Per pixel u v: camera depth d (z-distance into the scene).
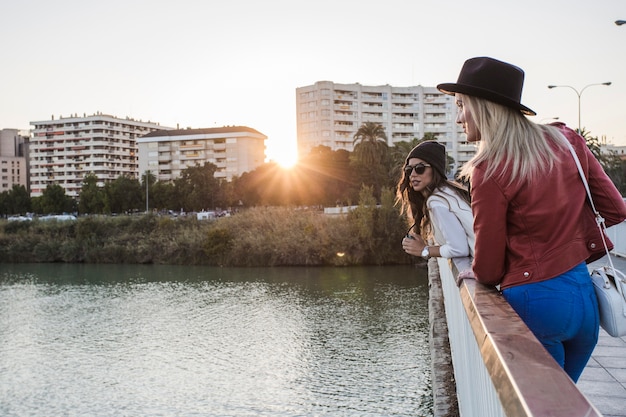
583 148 1.91
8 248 67.12
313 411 20.00
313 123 139.25
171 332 33.12
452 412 3.69
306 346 28.14
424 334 29.25
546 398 0.86
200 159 151.00
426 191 2.96
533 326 1.76
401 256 52.12
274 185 84.69
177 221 66.31
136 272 55.59
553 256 1.75
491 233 1.80
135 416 21.22
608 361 4.23
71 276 54.78
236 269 54.16
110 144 176.50
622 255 11.29
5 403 23.02
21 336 33.44
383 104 139.25
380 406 19.89
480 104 1.90
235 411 20.89
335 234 52.66
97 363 28.06
